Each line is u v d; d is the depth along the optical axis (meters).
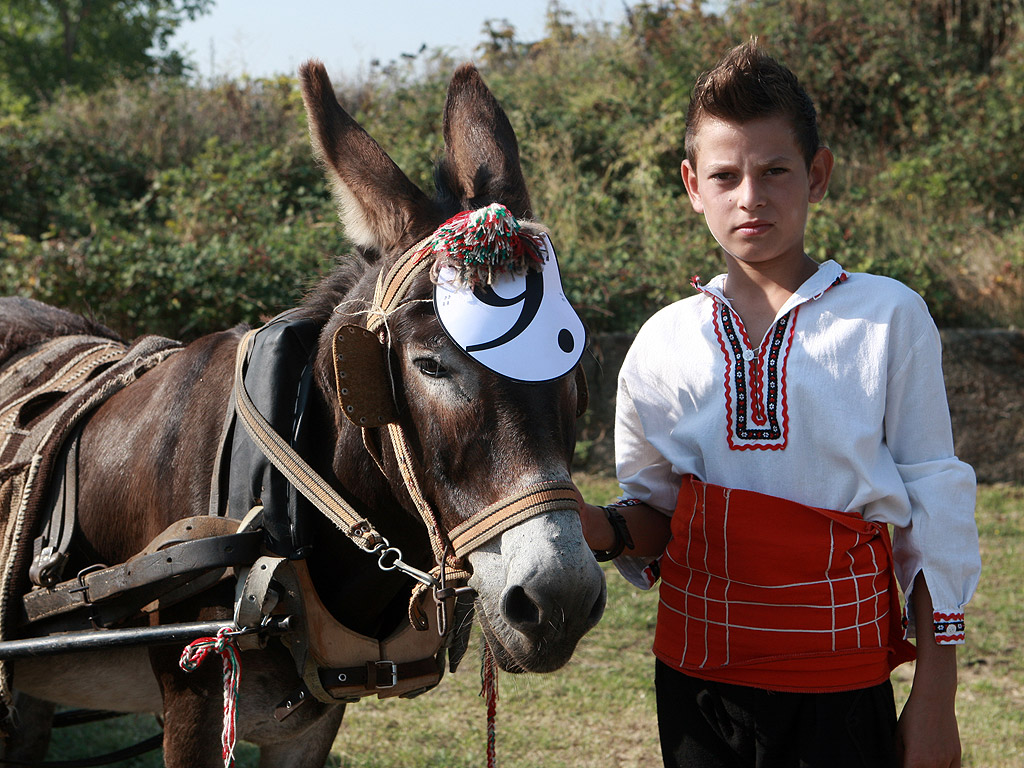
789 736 1.66
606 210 8.59
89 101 11.30
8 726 2.41
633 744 3.45
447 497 1.55
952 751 1.57
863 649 1.61
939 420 1.61
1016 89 10.22
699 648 1.71
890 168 9.95
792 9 11.35
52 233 8.13
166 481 2.01
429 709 3.69
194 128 10.75
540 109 10.48
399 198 1.77
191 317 7.05
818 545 1.59
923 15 11.75
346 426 1.81
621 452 1.92
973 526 1.58
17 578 2.17
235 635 1.74
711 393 1.69
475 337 1.50
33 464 2.23
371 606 1.93
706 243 7.99
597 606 1.48
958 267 8.11
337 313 1.82
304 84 1.87
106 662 2.15
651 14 11.64
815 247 8.04
